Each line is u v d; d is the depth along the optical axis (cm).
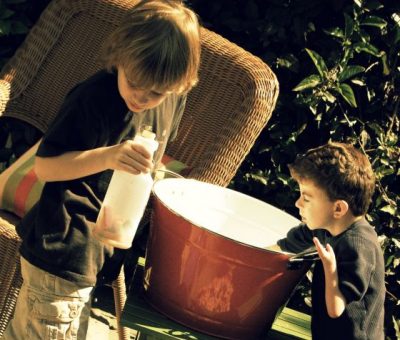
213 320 220
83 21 295
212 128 275
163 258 224
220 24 329
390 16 332
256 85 268
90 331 315
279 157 334
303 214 225
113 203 206
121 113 208
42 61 293
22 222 220
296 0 322
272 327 247
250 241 247
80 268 210
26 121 292
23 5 326
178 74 197
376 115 341
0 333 243
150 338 229
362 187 221
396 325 348
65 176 204
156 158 229
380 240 343
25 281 217
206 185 244
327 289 211
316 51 329
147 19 197
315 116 331
